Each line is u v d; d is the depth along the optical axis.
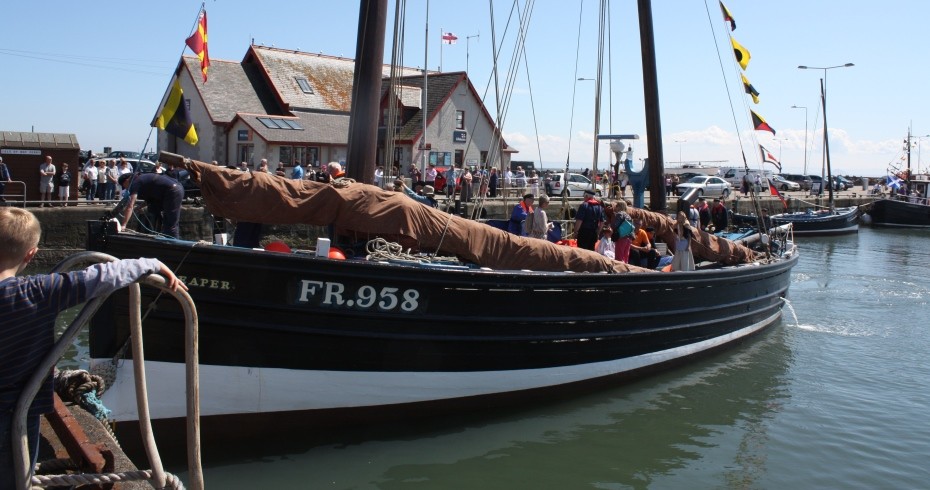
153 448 3.24
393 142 9.95
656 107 13.79
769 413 8.80
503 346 7.77
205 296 6.38
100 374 6.26
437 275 7.05
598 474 6.94
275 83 39.31
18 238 2.70
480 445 7.48
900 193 49.25
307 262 6.53
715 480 6.89
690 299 9.92
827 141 42.22
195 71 38.16
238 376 6.64
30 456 2.86
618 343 8.94
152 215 7.09
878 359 11.48
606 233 10.08
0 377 2.67
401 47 9.98
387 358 7.15
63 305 2.71
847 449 7.72
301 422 7.09
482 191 11.34
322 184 7.26
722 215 18.53
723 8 15.21
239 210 6.93
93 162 21.48
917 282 20.67
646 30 13.63
